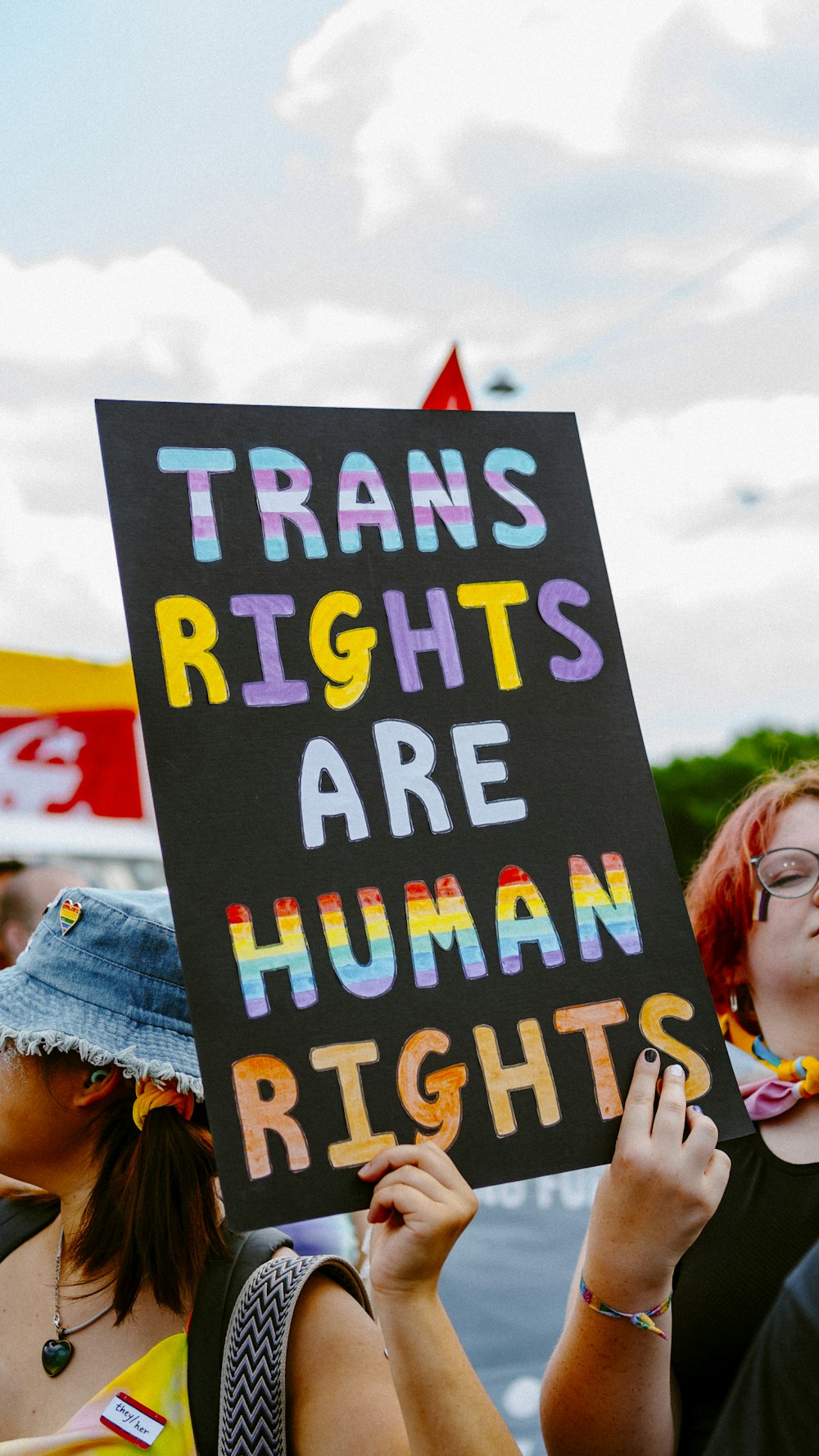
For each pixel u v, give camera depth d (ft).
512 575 4.90
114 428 4.63
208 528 4.62
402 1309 3.88
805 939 5.86
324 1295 4.57
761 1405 4.35
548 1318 13.21
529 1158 4.31
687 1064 4.52
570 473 5.09
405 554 4.80
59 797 14.79
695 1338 5.20
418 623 4.74
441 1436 3.78
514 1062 4.38
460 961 4.42
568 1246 15.07
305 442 4.82
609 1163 4.39
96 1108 4.91
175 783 4.34
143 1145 4.76
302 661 4.58
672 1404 5.13
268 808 4.40
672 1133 4.28
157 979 4.93
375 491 4.84
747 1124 4.51
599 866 4.66
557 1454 4.69
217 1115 4.08
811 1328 4.30
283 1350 4.39
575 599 4.94
